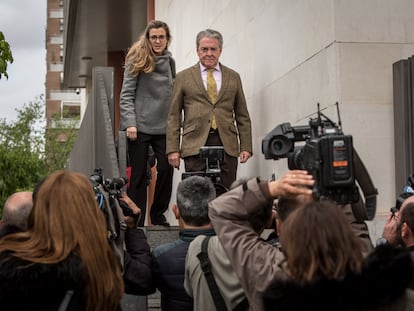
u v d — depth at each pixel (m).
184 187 4.26
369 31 6.24
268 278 3.36
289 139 3.88
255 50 8.62
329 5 6.32
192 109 7.52
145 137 7.89
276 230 4.09
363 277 2.79
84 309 3.31
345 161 3.33
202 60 7.57
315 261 2.84
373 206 3.63
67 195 3.38
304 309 2.79
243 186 3.51
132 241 4.27
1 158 27.56
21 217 4.18
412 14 6.29
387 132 6.18
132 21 21.89
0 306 3.21
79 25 22.25
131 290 4.19
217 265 3.88
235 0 9.59
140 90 7.91
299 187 3.36
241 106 7.75
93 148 7.85
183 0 13.32
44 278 3.21
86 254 3.31
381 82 6.21
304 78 6.95
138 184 7.92
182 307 4.19
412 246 3.90
